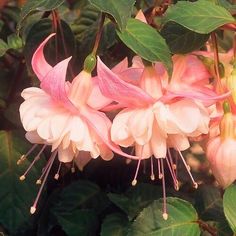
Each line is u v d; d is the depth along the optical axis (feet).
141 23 0.95
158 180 1.37
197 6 0.98
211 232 1.15
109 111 0.96
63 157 0.91
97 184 1.37
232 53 1.07
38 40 1.19
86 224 1.29
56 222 1.30
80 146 0.89
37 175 1.23
